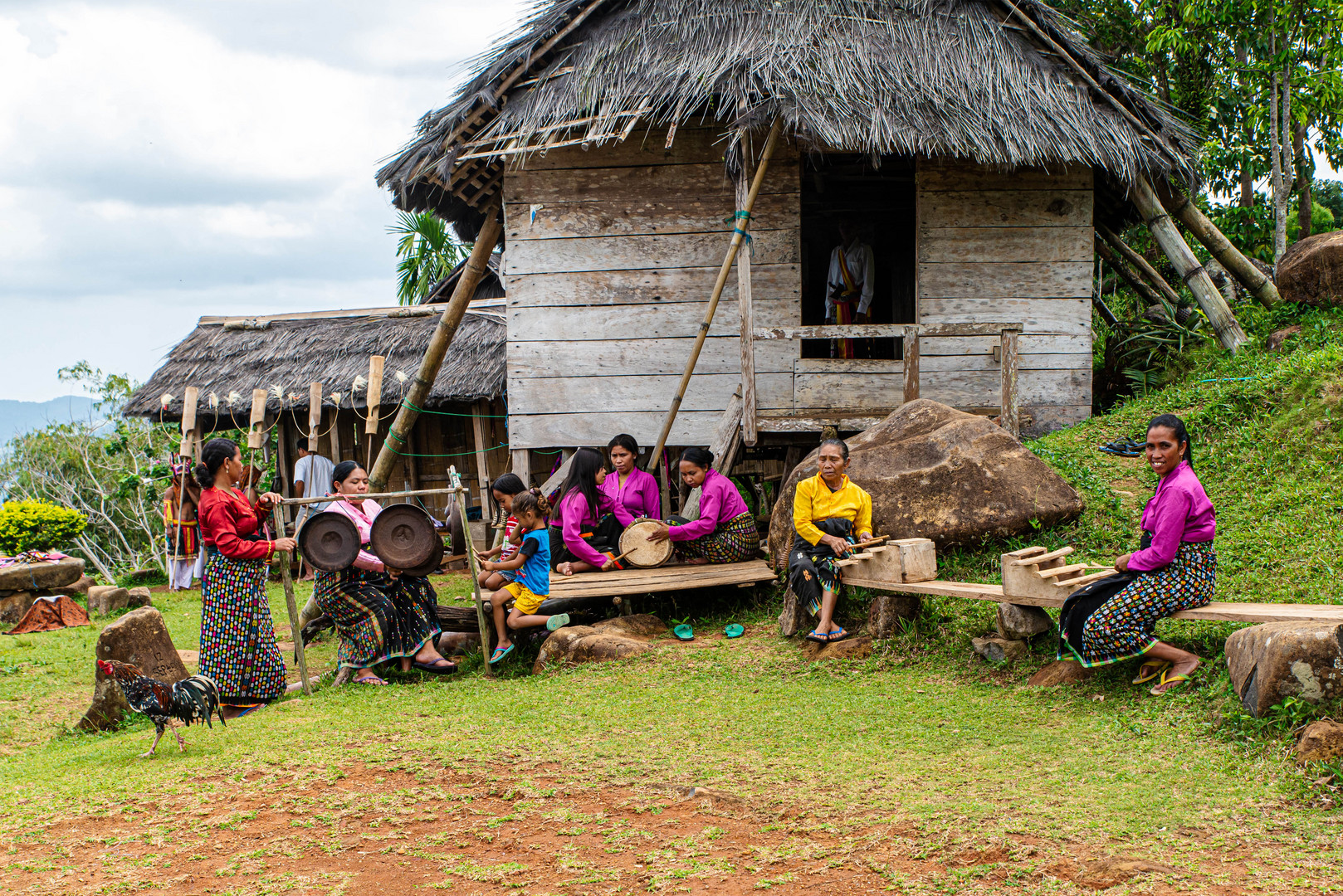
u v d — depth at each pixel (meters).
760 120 8.52
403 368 13.74
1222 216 15.42
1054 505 7.06
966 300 9.96
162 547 21.62
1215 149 14.70
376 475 10.90
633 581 7.30
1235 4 12.95
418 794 4.23
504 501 7.84
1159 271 15.05
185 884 3.44
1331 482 6.82
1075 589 5.22
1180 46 13.59
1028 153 8.77
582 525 7.94
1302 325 10.12
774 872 3.27
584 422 10.16
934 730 4.73
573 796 4.12
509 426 10.24
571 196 10.12
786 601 6.87
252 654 6.12
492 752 4.74
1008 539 7.08
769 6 9.67
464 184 10.79
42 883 3.48
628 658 6.51
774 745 4.64
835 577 6.40
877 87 8.94
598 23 9.93
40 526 13.30
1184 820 3.42
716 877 3.25
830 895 3.07
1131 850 3.20
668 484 10.29
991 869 3.14
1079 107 9.26
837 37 9.34
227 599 6.08
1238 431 8.07
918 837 3.43
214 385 14.26
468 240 12.75
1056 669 5.35
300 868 3.55
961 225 9.95
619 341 10.12
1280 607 4.66
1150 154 9.20
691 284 10.05
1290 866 3.01
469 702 5.83
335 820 3.99
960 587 5.88
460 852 3.62
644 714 5.28
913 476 7.21
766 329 8.86
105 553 21.62
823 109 8.64
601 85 9.30
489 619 7.35
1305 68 13.67
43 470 22.47
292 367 14.36
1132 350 11.45
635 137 10.04
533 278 10.17
